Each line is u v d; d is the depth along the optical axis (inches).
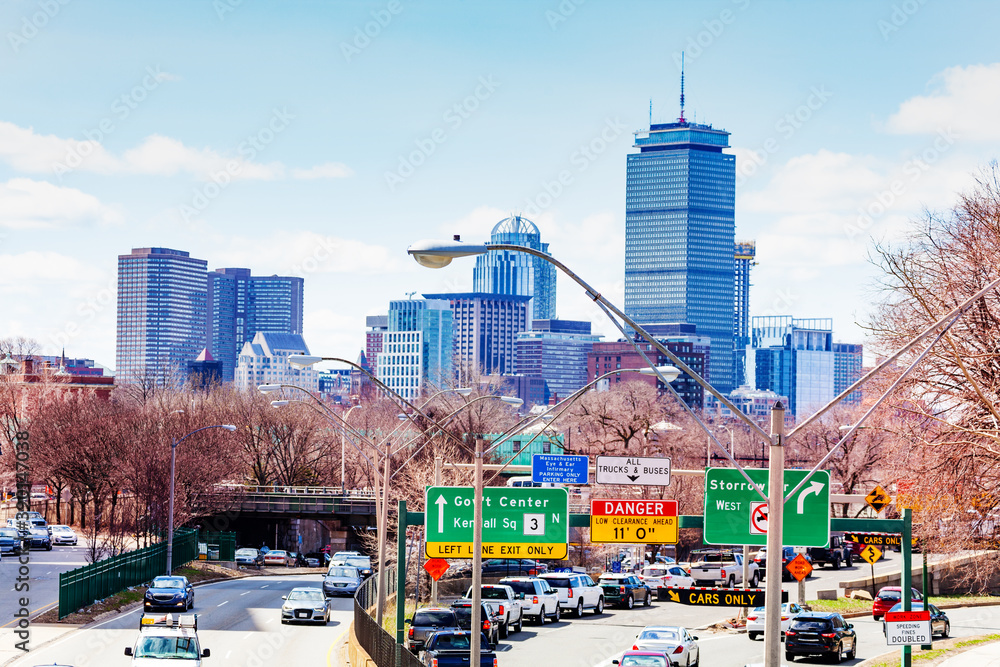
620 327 978.1
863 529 1507.1
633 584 3097.9
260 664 1921.8
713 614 2945.4
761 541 1380.4
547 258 925.8
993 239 1964.8
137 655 1581.0
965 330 1927.9
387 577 2861.7
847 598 3329.2
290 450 5851.4
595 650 2181.3
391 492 3774.6
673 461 4591.5
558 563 3858.3
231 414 5629.9
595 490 4089.6
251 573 4197.8
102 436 4170.8
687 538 4288.9
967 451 1915.6
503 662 2017.7
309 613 2527.1
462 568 3385.8
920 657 2090.3
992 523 2001.7
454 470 3041.3
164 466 3941.9
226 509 4690.0
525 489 1673.2
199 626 2471.7
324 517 5000.0
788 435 1042.1
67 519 5565.9
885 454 2260.1
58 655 1945.1
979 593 3548.2
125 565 3014.3
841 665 2087.8
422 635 1988.2
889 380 2012.8
